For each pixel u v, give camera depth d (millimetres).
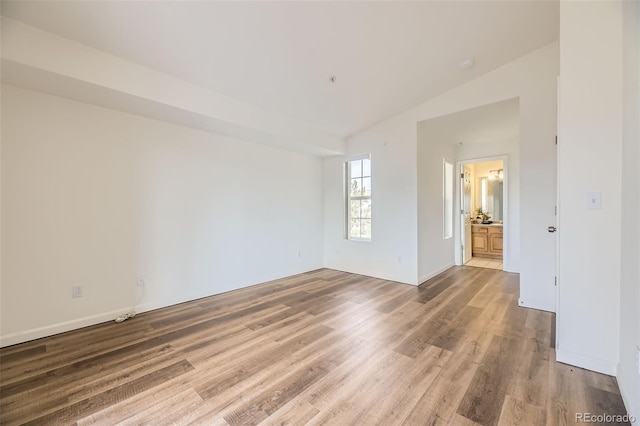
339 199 5215
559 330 2047
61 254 2611
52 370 1993
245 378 1890
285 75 2965
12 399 1687
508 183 4961
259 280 4324
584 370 1935
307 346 2324
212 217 3750
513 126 4301
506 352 2189
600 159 1881
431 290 3877
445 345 2314
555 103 2982
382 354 2184
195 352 2238
